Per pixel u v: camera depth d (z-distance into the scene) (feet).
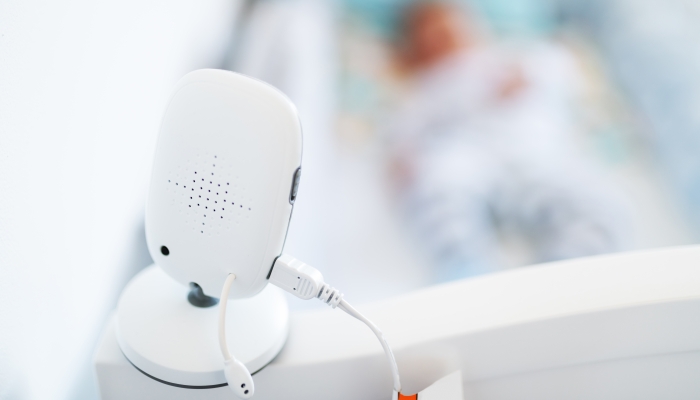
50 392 1.73
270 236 1.49
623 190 3.86
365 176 4.01
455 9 5.66
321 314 1.89
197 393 1.66
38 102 1.58
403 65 5.03
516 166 4.04
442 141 4.28
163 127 1.50
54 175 1.72
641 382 1.77
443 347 1.68
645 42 5.10
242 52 4.67
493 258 3.43
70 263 1.88
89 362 2.09
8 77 1.39
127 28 2.45
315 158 4.02
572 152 4.20
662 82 4.69
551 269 1.87
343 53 5.05
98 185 2.12
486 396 1.78
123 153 2.43
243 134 1.41
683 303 1.64
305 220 3.60
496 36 5.33
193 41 3.82
